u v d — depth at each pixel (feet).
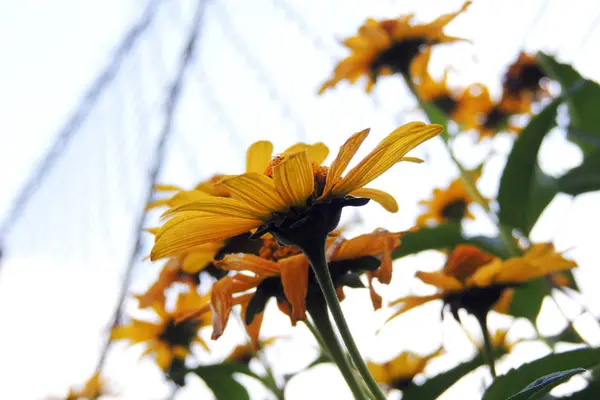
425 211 1.98
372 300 1.12
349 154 1.06
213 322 1.12
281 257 1.24
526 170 1.57
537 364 1.16
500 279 1.33
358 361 1.06
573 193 1.58
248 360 1.78
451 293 1.35
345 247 1.13
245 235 1.20
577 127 1.74
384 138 1.05
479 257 1.39
